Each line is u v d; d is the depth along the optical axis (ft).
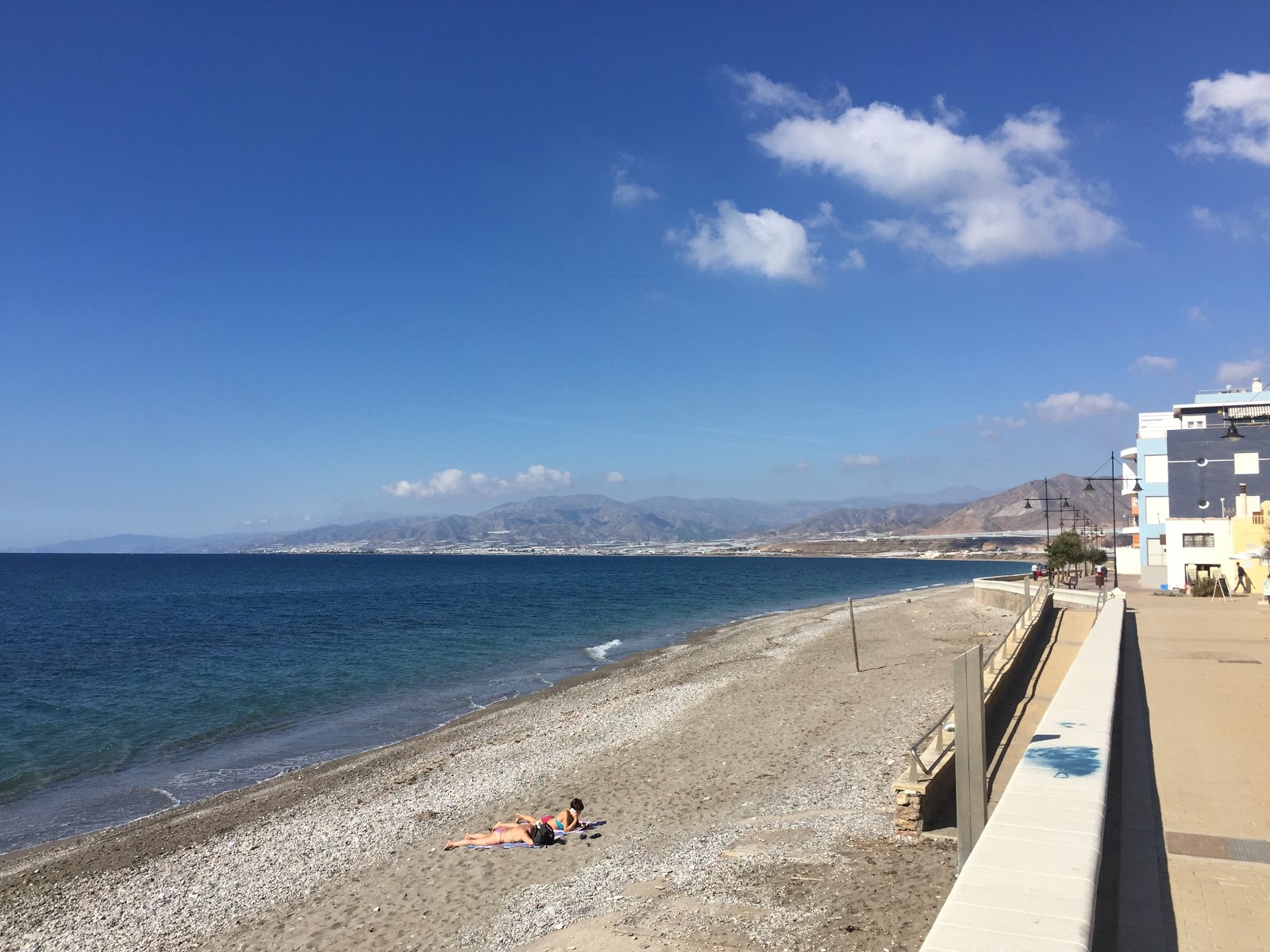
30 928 37.73
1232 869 20.17
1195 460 166.81
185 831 50.90
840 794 43.57
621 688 93.76
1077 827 14.43
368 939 33.45
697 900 30.99
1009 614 133.90
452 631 171.12
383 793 55.93
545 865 39.37
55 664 127.95
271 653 137.39
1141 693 43.37
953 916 11.15
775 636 139.74
